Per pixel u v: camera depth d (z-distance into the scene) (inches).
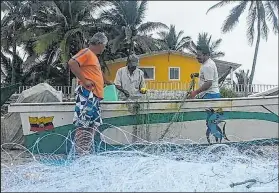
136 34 1475.1
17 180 157.9
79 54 205.5
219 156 205.0
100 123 213.9
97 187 144.9
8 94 139.8
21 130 284.0
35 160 202.5
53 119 245.3
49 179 158.1
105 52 1411.2
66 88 1168.2
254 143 250.4
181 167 163.6
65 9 1359.5
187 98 254.7
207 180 155.7
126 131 244.4
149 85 1328.7
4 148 280.7
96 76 208.2
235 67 1316.4
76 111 207.6
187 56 1339.8
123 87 265.7
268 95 278.1
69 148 241.8
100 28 1432.1
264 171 173.5
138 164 164.1
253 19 1494.8
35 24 1353.3
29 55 1453.0
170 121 246.4
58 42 1302.9
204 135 247.0
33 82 1409.9
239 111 249.1
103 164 166.6
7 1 1387.8
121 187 143.9
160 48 1487.5
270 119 253.0
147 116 245.0
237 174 168.4
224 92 825.5
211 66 251.0
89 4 1405.0
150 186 146.7
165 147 227.3
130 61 265.4
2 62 1492.4
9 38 1416.1
